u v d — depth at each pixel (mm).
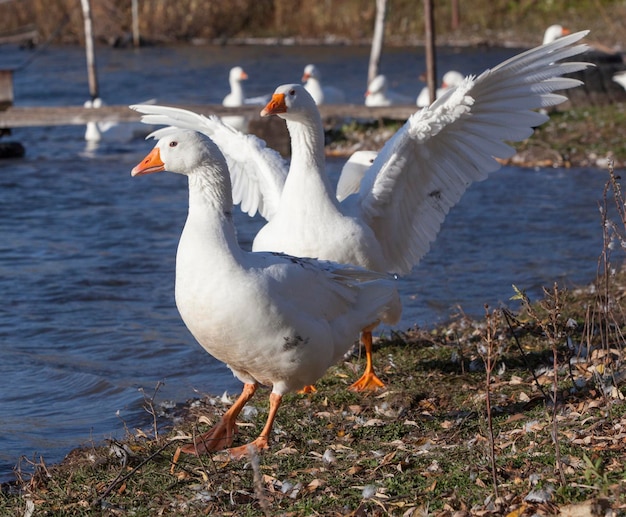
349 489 6051
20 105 27422
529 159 19547
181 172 6434
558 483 5598
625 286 10984
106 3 43688
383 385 8234
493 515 5367
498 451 6363
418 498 5754
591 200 16375
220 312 6203
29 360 9641
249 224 15789
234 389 8773
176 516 5906
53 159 21328
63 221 15641
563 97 8070
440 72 33594
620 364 7977
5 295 11812
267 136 20875
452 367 8727
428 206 8641
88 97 29016
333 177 18141
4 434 7812
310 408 7875
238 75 23891
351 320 6922
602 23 40594
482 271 12562
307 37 44656
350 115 21922
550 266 12633
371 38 43938
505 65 7672
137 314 11195
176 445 7156
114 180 19047
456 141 8336
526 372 8305
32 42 42125
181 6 44750
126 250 13930
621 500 5195
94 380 9008
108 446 7242
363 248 7910
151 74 34094
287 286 6371
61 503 6234
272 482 6273
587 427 6547
